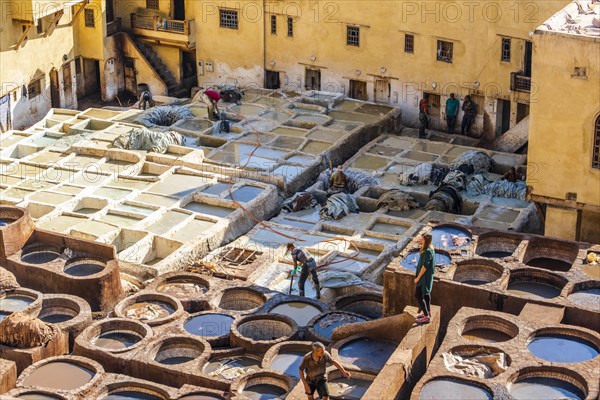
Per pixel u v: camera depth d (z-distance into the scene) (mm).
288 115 59938
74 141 56188
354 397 33750
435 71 59781
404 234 48031
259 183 51938
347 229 48844
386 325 36031
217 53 65688
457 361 33188
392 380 31844
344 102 61938
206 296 41469
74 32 64750
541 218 45656
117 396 35062
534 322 34906
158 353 38000
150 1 66062
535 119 42219
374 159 55812
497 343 33844
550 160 42531
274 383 35812
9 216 44500
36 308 39969
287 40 63469
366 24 60812
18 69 59719
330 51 62500
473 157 54188
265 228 49062
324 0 61438
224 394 35000
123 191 51000
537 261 40438
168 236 46812
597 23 41750
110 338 38875
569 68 40875
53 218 48156
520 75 56844
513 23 56406
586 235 43938
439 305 38062
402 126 61656
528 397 31844
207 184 51844
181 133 57531
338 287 43625
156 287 42250
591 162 41812
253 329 39750
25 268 42562
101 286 41625
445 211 50062
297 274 44750
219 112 59062
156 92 66875
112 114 60031
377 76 61625
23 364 37375
